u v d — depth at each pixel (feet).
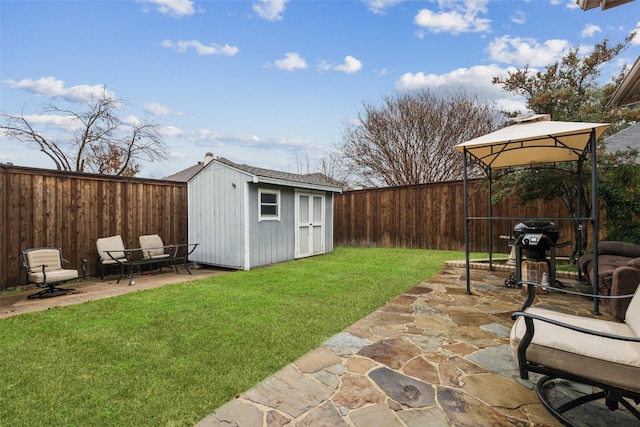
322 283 18.01
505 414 6.39
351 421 6.20
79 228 20.75
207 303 14.51
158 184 25.36
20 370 8.48
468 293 15.25
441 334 10.34
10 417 6.57
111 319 12.47
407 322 11.44
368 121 56.39
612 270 12.73
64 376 8.14
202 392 7.32
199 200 26.18
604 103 23.08
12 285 17.75
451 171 51.98
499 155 17.85
